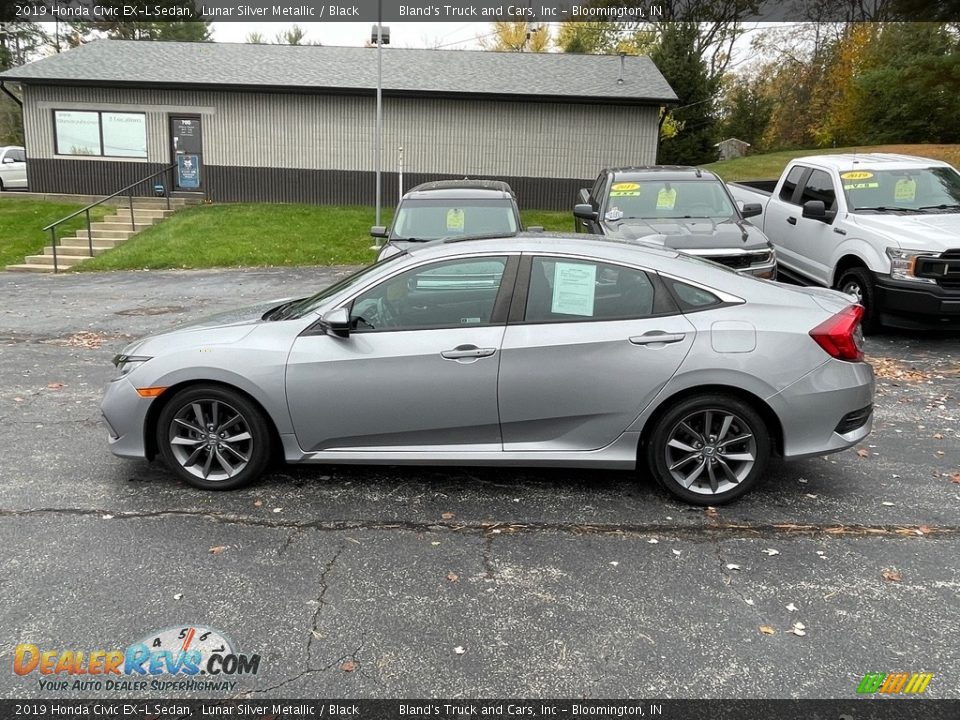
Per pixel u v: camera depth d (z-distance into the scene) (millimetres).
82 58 23266
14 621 3447
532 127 22375
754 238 9055
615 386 4504
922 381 7484
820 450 4551
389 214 20906
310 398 4641
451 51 25094
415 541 4223
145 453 4871
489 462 4684
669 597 3668
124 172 22750
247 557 4031
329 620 3480
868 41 35469
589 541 4227
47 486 4918
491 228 10070
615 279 4605
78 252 18000
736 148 37844
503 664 3174
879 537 4273
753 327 4477
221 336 4781
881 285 8844
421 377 4574
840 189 9992
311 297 5332
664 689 3021
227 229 18969
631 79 23109
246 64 23344
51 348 9023
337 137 22484
